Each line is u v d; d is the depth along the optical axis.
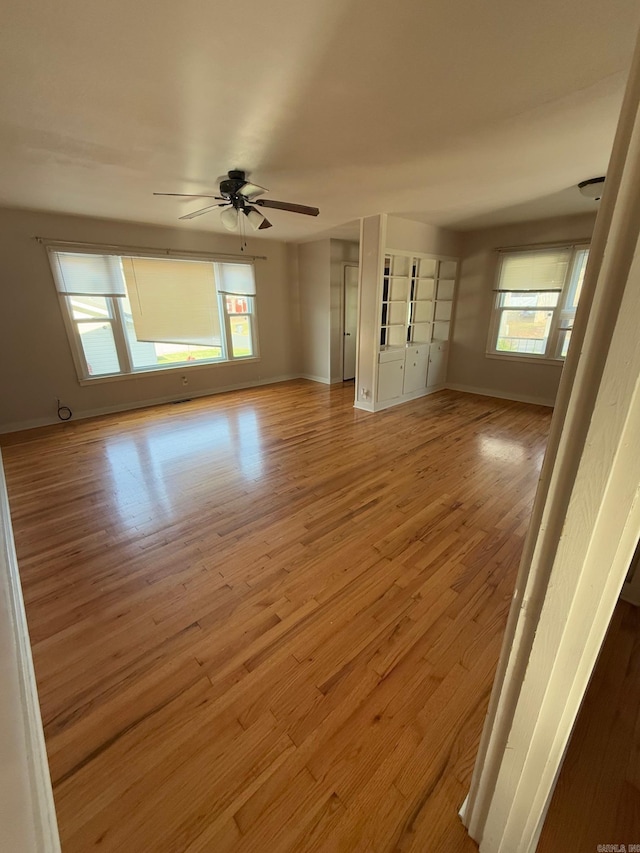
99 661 1.48
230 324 5.68
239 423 4.32
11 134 2.09
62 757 1.16
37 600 1.79
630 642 1.52
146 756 1.16
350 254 6.00
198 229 4.91
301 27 1.31
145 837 0.99
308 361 6.60
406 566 1.99
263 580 1.90
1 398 3.98
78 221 4.09
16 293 3.90
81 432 4.04
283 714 1.28
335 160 2.52
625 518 0.57
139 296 4.73
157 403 5.14
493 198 3.53
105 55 1.45
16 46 1.38
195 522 2.41
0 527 1.17
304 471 3.11
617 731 1.21
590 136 2.20
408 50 1.44
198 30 1.32
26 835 0.54
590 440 0.57
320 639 1.57
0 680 0.62
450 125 2.05
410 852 0.95
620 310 0.50
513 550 2.11
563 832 0.98
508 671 0.77
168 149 2.32
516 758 0.80
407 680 1.39
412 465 3.20
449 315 5.72
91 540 2.24
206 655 1.50
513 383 5.31
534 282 4.86
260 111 1.88
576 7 1.24
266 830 1.00
